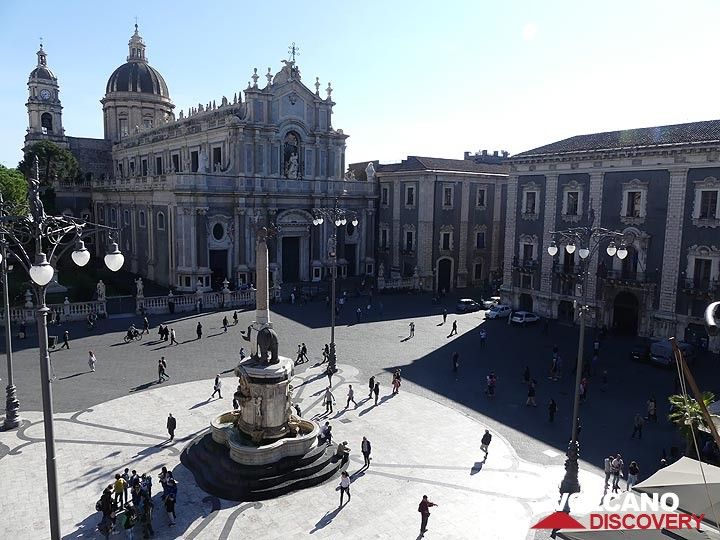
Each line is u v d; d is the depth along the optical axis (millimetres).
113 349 39219
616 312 47969
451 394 32438
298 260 67375
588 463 24344
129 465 22891
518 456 24828
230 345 41156
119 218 75812
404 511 20156
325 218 67250
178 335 43469
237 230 61812
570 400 32000
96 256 82250
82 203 86250
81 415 27891
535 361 39438
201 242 59188
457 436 26703
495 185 73250
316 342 42812
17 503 19797
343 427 27344
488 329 48656
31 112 93125
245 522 19203
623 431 27828
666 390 33812
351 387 30469
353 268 73250
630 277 45594
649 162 44094
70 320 46344
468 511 20234
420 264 68562
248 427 22875
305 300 58094
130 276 70250
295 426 23641
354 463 23875
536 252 53562
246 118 61688
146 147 82312
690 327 42594
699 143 40594
